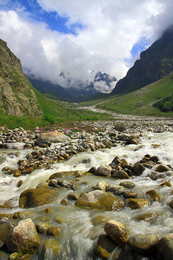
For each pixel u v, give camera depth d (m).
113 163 12.36
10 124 32.91
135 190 7.98
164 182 8.58
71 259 4.84
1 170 13.00
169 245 4.06
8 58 76.56
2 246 5.30
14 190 9.88
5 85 49.88
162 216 6.02
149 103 197.12
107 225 5.08
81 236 5.36
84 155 14.71
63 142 22.45
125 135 22.72
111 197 7.34
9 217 6.61
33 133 28.05
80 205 7.17
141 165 10.50
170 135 25.14
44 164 13.80
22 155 16.98
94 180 9.69
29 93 63.06
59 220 6.16
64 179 10.17
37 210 7.09
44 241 5.28
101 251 4.73
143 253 4.36
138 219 5.96
